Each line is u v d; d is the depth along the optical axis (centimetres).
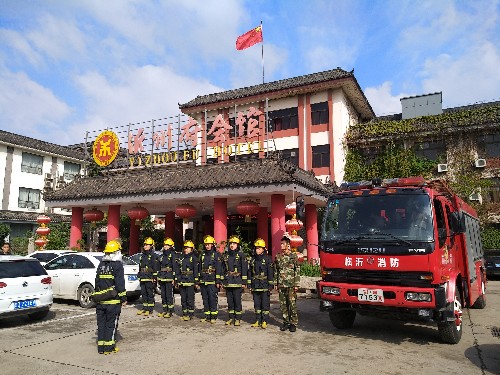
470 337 710
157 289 1341
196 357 585
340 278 681
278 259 787
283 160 1362
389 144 2239
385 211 672
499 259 1798
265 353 604
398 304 610
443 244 642
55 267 1127
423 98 2658
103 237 2764
